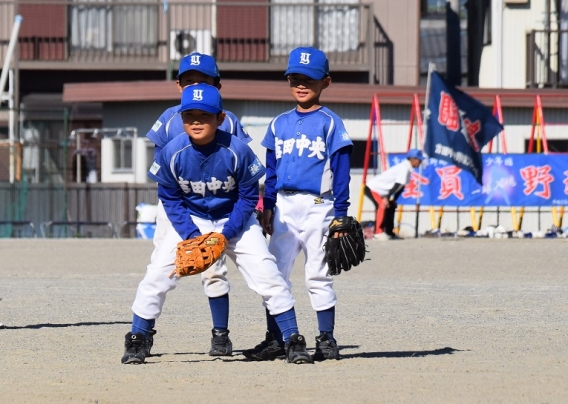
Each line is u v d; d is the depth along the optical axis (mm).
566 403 13477
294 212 17234
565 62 67438
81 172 62875
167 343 19438
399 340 19828
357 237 16938
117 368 16438
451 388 14484
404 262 40094
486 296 28469
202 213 16938
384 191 53438
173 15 67188
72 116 67438
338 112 60938
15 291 29625
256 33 67250
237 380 15195
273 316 17016
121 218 57875
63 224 56406
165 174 16594
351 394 14031
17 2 65500
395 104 61188
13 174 56750
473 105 53094
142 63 66125
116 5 66938
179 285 31672
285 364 16766
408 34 67500
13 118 60469
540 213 60875
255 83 59094
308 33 67312
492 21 68250
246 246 16797
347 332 21016
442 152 53094
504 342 19516
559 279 33812
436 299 27672
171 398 13828
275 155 17578
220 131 16578
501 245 49438
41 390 14484
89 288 30625
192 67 17781
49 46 67125
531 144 57812
